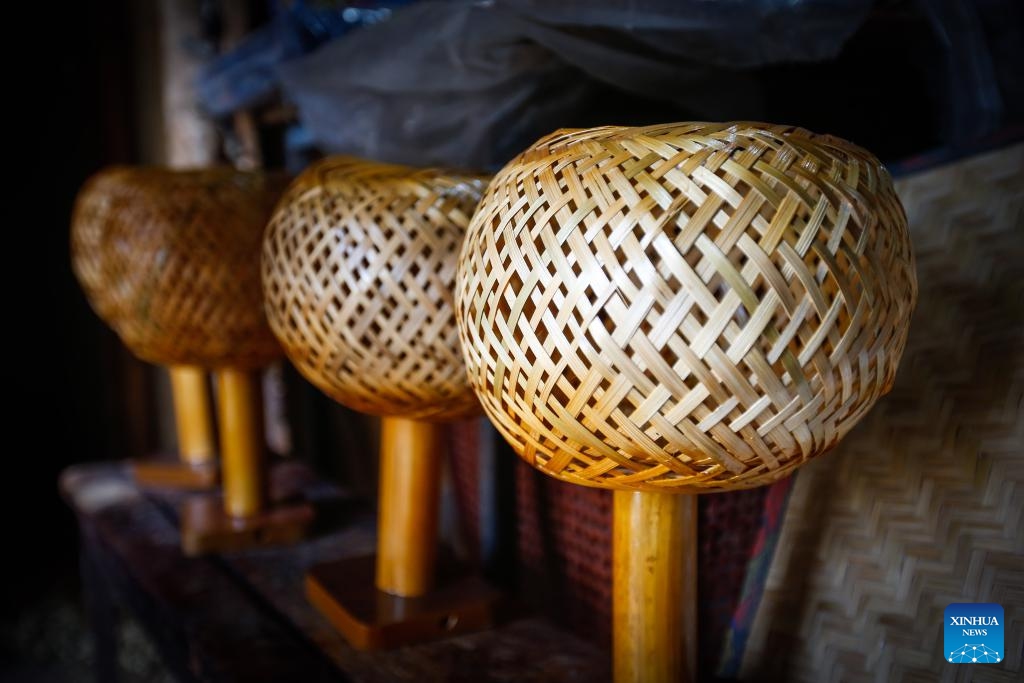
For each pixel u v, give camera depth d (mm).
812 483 604
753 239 340
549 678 607
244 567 834
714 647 641
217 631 691
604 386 366
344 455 1544
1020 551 484
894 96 750
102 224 828
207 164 1557
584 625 774
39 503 2021
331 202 569
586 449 391
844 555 572
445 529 1072
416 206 555
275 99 1254
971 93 618
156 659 1608
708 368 342
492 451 904
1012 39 600
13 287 1958
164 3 1574
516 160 434
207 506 939
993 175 542
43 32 1857
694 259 342
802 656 581
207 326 803
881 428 572
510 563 901
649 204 350
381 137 831
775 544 616
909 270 391
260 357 853
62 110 1885
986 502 507
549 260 370
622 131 401
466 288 433
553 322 368
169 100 1600
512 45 677
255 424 897
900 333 384
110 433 1958
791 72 746
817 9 579
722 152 362
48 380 2004
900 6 622
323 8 1088
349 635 659
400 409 603
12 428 1986
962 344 539
